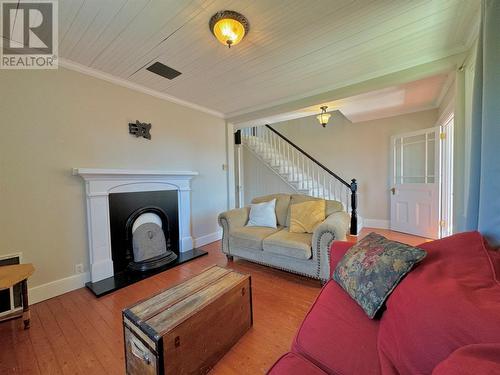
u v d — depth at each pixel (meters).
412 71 2.35
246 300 1.61
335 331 0.98
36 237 2.03
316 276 2.21
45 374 1.28
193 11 1.59
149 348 1.08
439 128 3.53
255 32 1.82
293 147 5.33
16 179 1.92
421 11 1.64
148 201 2.85
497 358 0.53
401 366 0.74
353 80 2.71
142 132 2.82
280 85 2.85
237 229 2.91
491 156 1.13
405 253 1.13
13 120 1.91
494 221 1.12
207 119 3.78
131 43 1.95
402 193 4.12
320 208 2.71
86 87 2.34
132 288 2.26
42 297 2.04
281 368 0.83
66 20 1.66
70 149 2.23
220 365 1.34
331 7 1.57
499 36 1.10
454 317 0.71
